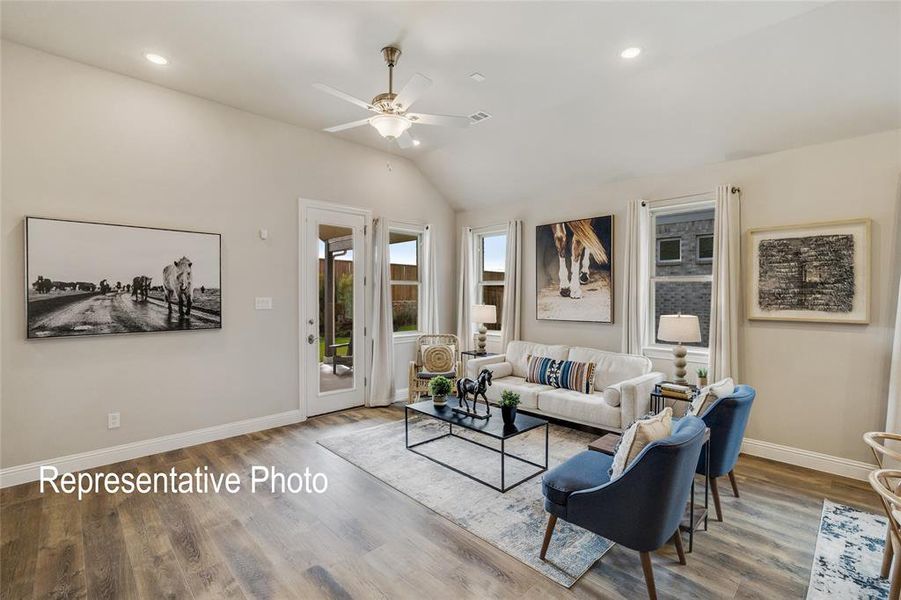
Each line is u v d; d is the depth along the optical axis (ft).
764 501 9.51
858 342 10.85
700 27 9.34
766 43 9.71
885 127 10.37
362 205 17.28
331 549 7.75
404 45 10.09
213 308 13.21
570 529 8.39
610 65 10.97
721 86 11.11
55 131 10.65
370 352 17.61
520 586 6.79
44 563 7.30
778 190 12.00
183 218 12.67
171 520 8.68
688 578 6.95
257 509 9.12
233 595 6.58
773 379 12.10
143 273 11.89
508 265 18.60
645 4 8.57
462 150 17.29
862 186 10.73
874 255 10.61
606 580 6.93
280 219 14.84
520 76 11.54
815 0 8.41
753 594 6.57
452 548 7.78
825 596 6.52
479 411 11.70
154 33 9.70
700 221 14.51
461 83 11.95
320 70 11.34
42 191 10.47
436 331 19.66
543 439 13.41
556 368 15.20
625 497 6.23
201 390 13.07
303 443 13.08
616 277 15.61
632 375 13.96
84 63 11.03
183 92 12.66
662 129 13.00
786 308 11.78
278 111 14.02
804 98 10.58
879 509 9.14
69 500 9.47
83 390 11.09
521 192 18.16
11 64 10.09
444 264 20.71
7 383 10.11
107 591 6.66
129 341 11.79
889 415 9.98
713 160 13.10
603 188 15.96
